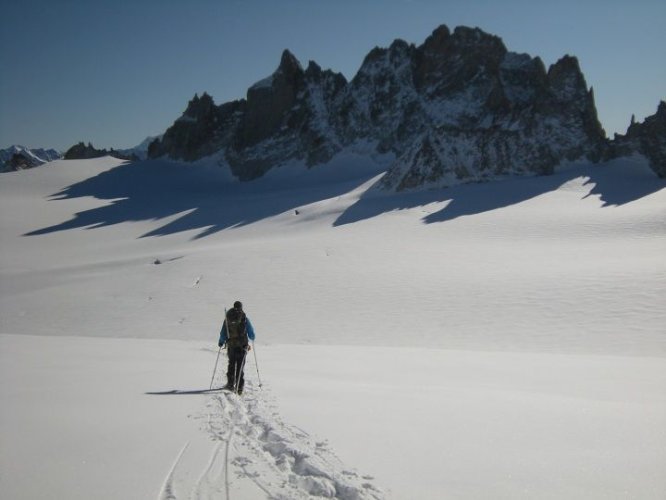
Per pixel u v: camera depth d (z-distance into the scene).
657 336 25.41
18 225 114.44
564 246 51.47
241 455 5.60
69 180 178.12
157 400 8.46
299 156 186.50
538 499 4.49
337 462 5.34
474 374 13.62
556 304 32.34
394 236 64.00
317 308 37.62
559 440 6.24
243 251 60.22
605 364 16.52
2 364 13.19
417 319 32.91
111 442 6.03
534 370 14.68
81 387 9.64
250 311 38.38
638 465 5.36
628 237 52.69
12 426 6.70
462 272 43.34
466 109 163.38
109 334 36.22
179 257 61.34
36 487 4.63
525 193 85.69
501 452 5.76
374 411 7.72
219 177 193.25
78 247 90.88
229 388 9.59
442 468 5.23
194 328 35.97
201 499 4.42
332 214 89.00
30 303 47.19
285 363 15.29
